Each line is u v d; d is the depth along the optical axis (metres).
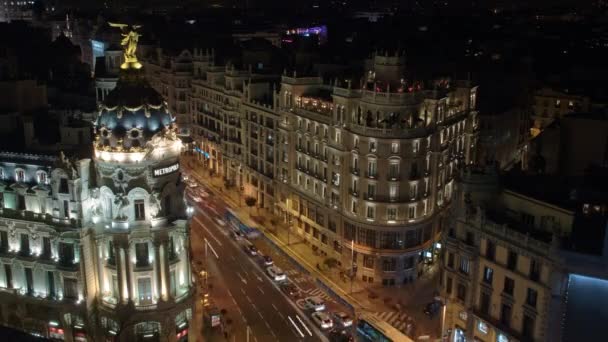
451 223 94.06
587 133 120.12
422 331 104.62
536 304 77.62
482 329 86.69
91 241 95.81
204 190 183.00
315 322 107.62
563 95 190.12
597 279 70.12
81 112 121.56
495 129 159.75
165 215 95.50
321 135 133.75
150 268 94.25
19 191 97.50
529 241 77.88
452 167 138.62
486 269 86.06
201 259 133.25
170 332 96.12
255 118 167.00
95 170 94.44
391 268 122.25
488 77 191.12
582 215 80.38
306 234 144.50
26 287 100.06
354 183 123.81
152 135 92.50
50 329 100.62
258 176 167.25
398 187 118.31
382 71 123.38
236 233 148.12
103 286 97.56
